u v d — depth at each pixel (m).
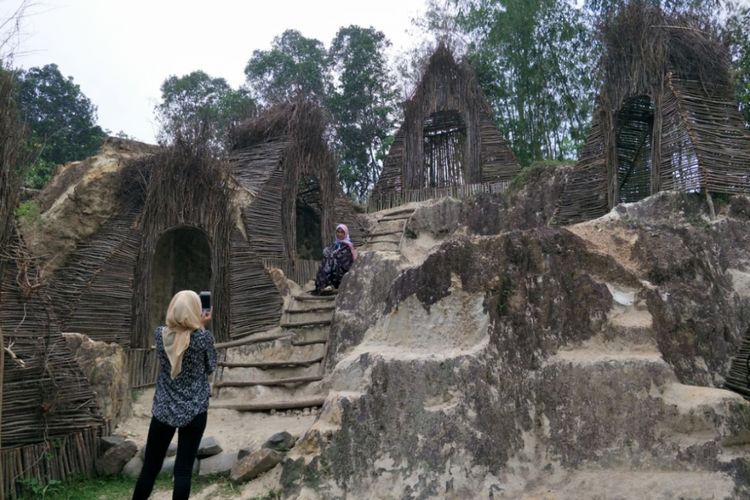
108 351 7.62
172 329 5.27
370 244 14.10
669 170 10.09
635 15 10.98
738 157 9.88
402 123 17.70
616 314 6.82
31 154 6.67
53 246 10.21
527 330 6.51
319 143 13.73
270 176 12.71
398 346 6.87
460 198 14.76
